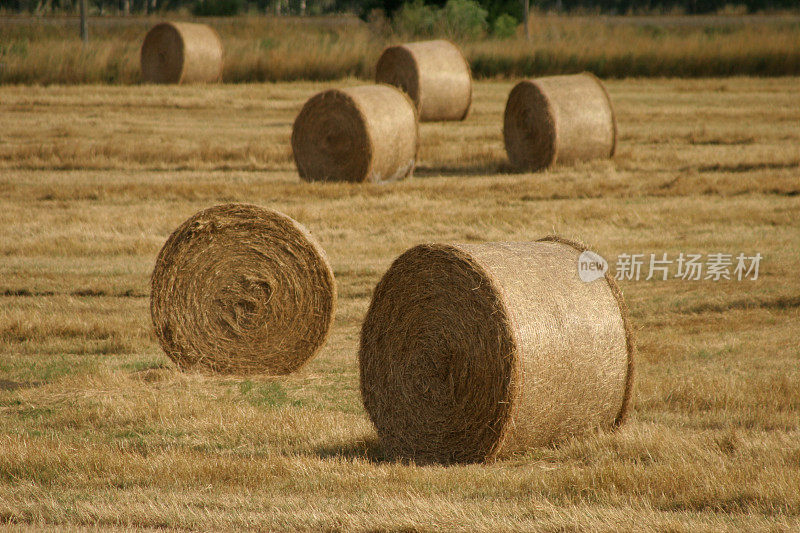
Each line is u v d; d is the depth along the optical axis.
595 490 23.12
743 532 20.08
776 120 98.44
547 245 29.81
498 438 26.92
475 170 79.62
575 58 137.62
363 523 21.20
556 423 27.92
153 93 122.88
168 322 39.91
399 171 76.38
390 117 74.75
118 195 69.44
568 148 77.88
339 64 138.75
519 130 79.62
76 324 43.84
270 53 139.62
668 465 24.36
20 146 85.75
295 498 23.17
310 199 67.81
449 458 28.08
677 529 20.28
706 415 30.52
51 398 34.00
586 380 28.09
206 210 40.09
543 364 26.98
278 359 40.16
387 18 172.25
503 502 22.73
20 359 39.56
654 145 86.31
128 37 174.00
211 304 40.09
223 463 25.73
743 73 136.25
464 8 162.62
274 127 99.69
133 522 21.75
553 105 76.88
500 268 27.47
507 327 26.48
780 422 29.33
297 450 28.47
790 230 57.41
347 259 54.09
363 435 30.03
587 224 59.91
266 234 40.06
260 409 32.62
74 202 67.88
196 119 105.00
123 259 55.66
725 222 59.75
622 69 137.50
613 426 29.70
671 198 66.25
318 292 40.06
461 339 27.62
